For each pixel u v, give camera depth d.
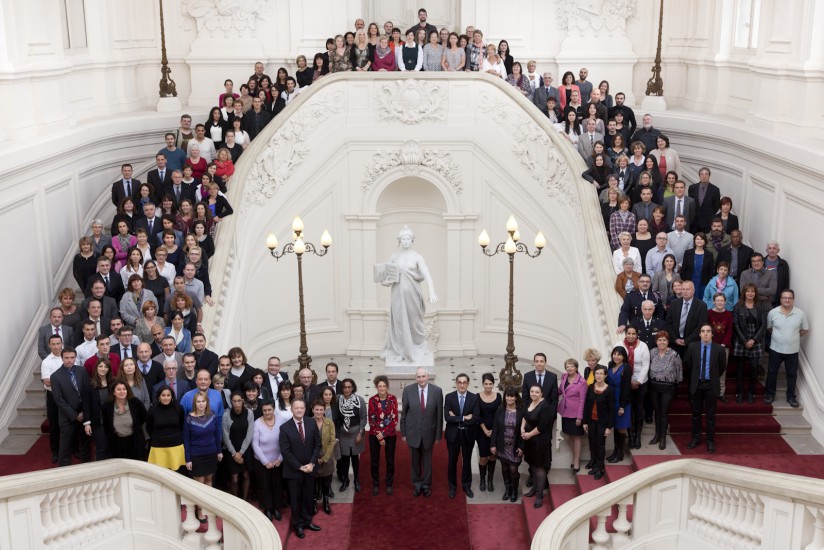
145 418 10.15
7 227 12.20
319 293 17.09
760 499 8.50
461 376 11.13
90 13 16.00
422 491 11.40
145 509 9.46
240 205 14.68
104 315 11.59
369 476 12.03
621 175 14.24
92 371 10.66
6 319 12.14
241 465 10.31
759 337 11.81
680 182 13.41
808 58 12.78
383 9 19.28
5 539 8.54
